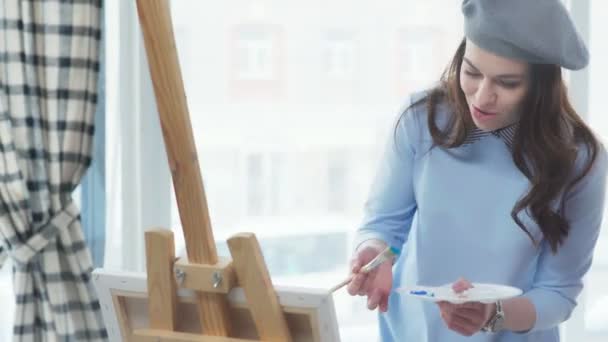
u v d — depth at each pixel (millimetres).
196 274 1335
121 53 2363
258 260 1305
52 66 2123
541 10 1406
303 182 2605
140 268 2428
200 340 1354
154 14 1279
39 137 2145
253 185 2572
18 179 2133
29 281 2174
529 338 1666
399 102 2602
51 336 2191
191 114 2496
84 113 2158
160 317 1394
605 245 2645
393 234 1717
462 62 1562
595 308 2652
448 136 1619
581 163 1565
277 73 2541
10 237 2139
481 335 1639
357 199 2641
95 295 2219
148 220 2424
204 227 1333
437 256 1646
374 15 2562
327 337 1302
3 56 2115
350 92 2588
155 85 1301
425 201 1651
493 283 1614
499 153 1606
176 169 1323
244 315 1364
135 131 2398
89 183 2250
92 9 2133
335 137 2604
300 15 2529
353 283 1531
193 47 2475
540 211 1558
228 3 2482
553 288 1631
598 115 2564
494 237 1611
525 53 1414
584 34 2518
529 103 1515
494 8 1412
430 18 2570
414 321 1709
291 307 1313
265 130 2561
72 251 2188
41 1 2115
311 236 2631
